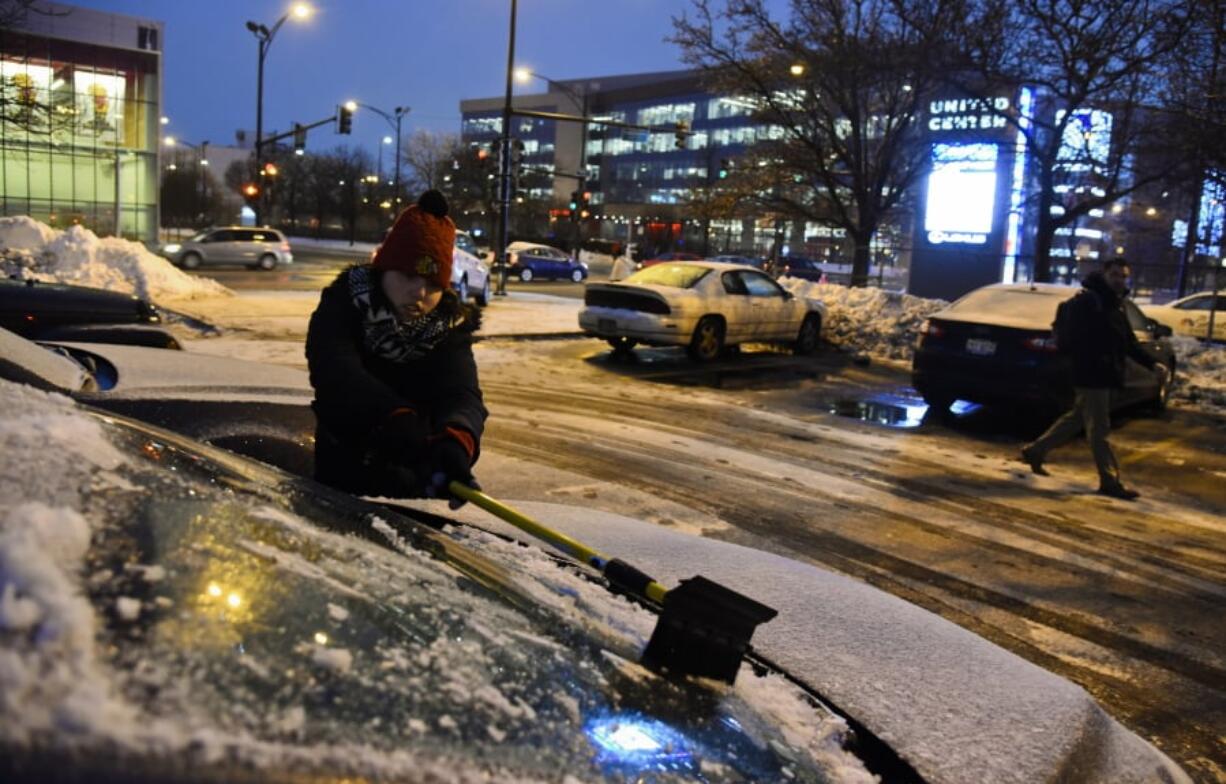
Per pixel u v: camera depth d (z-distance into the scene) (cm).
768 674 193
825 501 702
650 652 163
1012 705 197
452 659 127
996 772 171
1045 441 834
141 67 4091
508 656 136
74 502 122
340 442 289
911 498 730
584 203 4297
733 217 2786
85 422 155
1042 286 1164
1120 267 777
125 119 4081
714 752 141
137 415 436
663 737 136
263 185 3575
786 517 650
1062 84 2048
